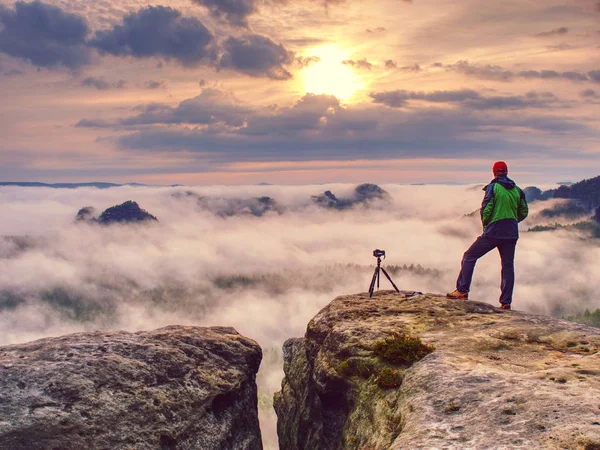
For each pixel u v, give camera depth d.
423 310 13.65
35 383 10.88
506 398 7.24
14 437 9.52
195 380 13.09
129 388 11.73
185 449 11.47
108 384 11.56
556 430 5.94
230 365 14.48
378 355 11.13
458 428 6.70
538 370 8.57
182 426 11.74
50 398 10.62
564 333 10.62
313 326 15.23
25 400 10.38
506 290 13.88
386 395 9.82
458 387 8.06
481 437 6.24
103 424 10.58
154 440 10.94
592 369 8.22
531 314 12.71
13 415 9.95
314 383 12.93
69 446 9.78
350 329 12.84
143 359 12.85
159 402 11.83
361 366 11.21
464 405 7.41
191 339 14.66
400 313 13.66
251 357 15.39
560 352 9.70
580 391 7.06
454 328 12.02
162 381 12.49
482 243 14.14
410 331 12.09
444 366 9.11
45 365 11.57
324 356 12.91
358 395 10.90
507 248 13.90
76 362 11.89
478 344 10.46
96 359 12.20
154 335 14.49
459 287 14.83
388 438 8.38
